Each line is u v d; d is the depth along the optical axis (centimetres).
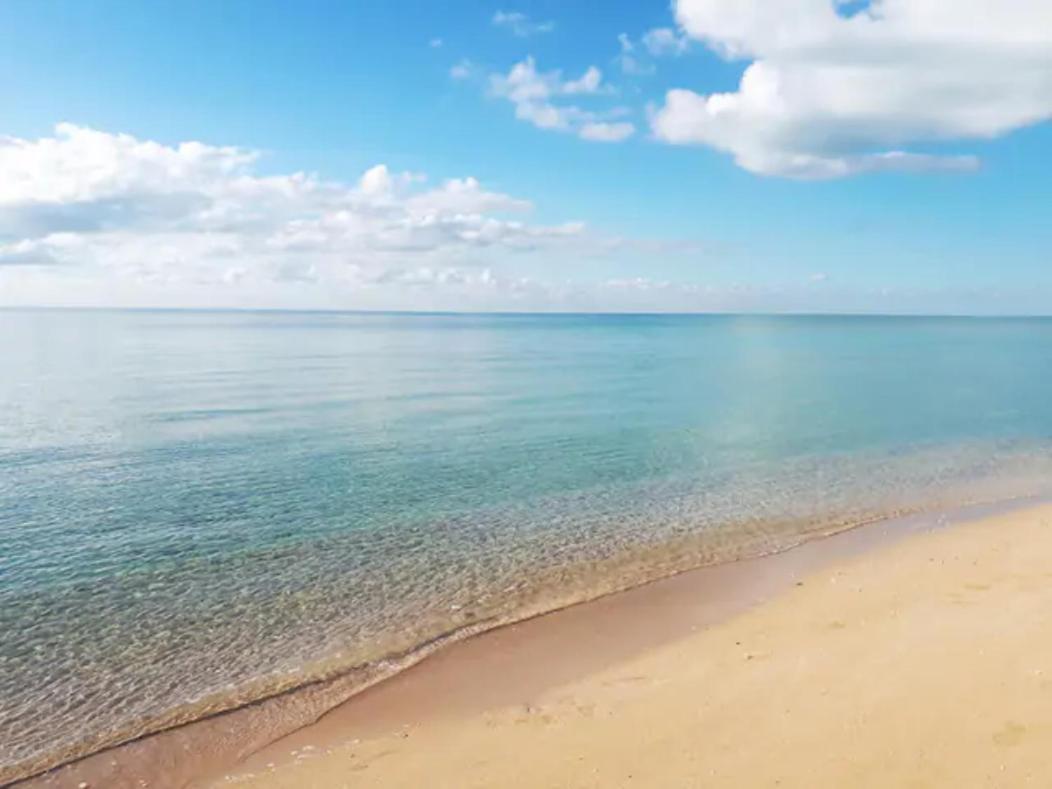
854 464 2434
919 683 859
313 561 1495
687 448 2709
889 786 668
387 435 2950
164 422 3231
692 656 1033
